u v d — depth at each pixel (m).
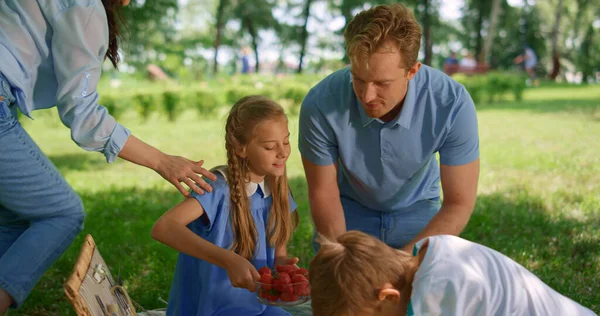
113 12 2.91
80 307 2.23
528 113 15.74
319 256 2.11
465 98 3.15
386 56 2.65
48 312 4.09
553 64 36.91
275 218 3.05
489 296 2.03
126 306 2.80
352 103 3.20
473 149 3.20
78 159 10.47
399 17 2.67
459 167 3.21
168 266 4.87
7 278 2.58
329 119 3.22
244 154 2.88
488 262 2.12
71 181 8.45
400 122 3.13
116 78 31.19
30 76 2.68
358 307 2.05
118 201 7.09
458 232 3.18
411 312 2.03
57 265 4.84
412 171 3.35
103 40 2.72
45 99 2.77
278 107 2.88
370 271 2.02
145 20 15.54
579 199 6.62
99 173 9.12
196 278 3.04
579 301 4.03
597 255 4.89
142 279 4.61
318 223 3.39
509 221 5.84
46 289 4.44
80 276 2.38
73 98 2.63
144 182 8.36
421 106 3.15
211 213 2.86
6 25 2.60
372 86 2.75
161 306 4.14
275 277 2.73
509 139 11.27
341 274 2.03
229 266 2.69
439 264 2.06
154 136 12.96
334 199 3.41
